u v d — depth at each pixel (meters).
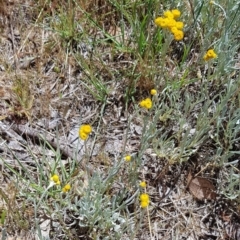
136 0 1.74
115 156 1.58
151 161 1.57
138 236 1.48
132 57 1.74
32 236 1.45
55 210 1.45
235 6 1.67
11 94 1.64
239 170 1.54
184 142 1.49
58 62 1.72
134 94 1.67
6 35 1.77
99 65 1.72
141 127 1.63
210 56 1.40
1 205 1.47
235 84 1.56
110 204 1.47
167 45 1.53
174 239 1.48
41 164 1.53
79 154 1.57
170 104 1.65
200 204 1.54
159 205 1.53
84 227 1.45
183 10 1.73
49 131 1.61
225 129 1.60
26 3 1.83
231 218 1.53
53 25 1.76
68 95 1.68
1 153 1.55
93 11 1.79
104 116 1.65
